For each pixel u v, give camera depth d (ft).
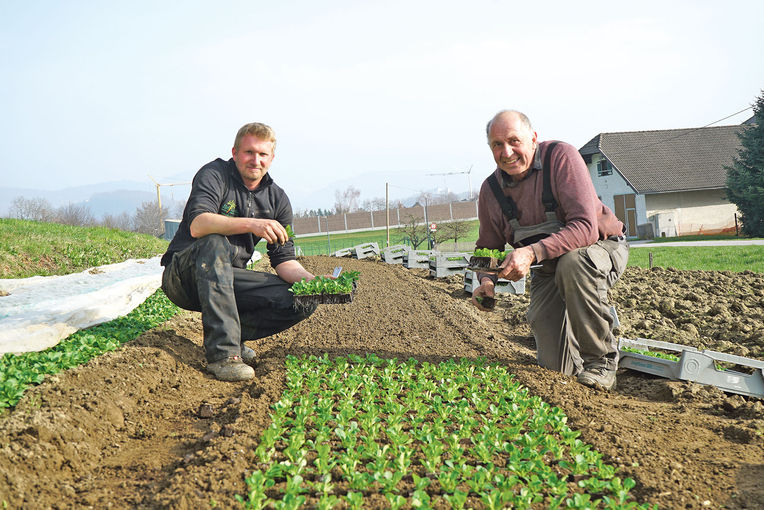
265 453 10.69
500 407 14.02
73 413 12.23
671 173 121.70
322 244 195.62
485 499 9.00
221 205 17.67
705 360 16.97
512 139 16.40
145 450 12.08
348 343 21.93
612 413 14.03
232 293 17.17
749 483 9.93
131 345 17.85
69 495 9.75
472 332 24.43
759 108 102.63
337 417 12.69
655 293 31.89
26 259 41.57
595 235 16.51
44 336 18.02
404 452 11.00
